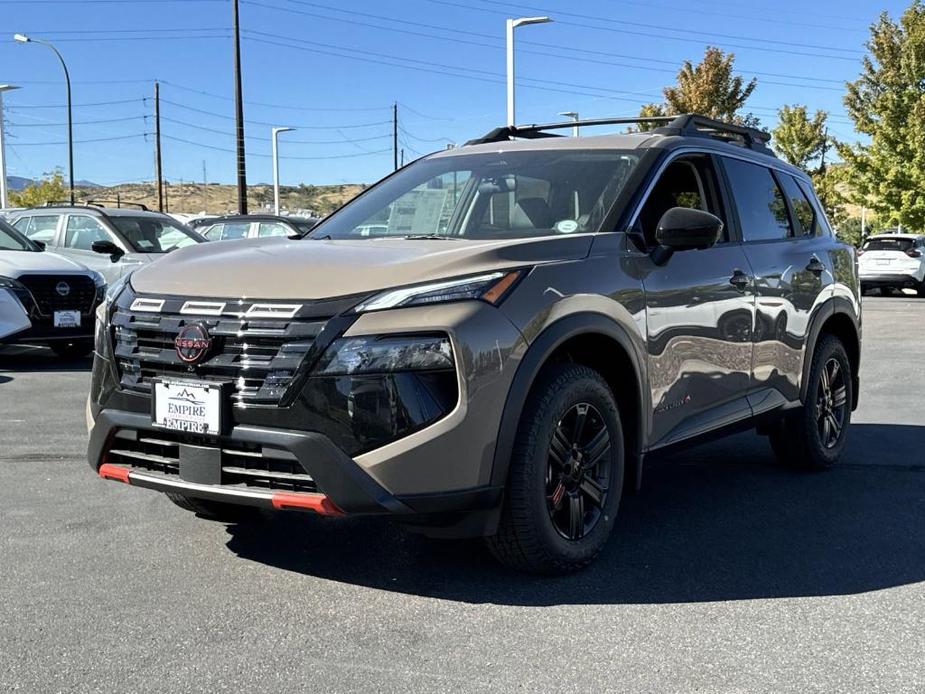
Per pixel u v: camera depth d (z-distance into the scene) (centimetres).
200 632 315
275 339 328
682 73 3381
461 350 325
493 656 299
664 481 538
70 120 3612
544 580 368
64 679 280
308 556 395
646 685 279
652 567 386
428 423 321
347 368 320
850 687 279
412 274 336
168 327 346
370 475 320
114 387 362
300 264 356
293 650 302
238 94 2956
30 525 434
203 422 335
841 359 576
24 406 760
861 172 3569
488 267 347
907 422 721
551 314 352
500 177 456
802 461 555
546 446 350
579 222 415
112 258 1186
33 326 964
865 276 2517
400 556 396
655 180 435
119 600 343
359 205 486
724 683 281
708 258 449
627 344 385
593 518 381
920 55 3434
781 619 331
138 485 361
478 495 331
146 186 13250
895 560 398
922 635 319
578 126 524
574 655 300
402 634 315
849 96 3600
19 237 1084
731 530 440
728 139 539
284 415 325
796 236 554
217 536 420
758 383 491
